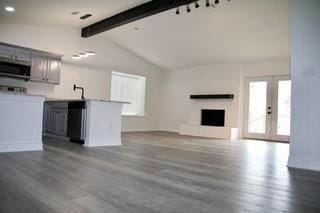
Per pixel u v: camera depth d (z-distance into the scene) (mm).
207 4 4918
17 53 5957
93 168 3033
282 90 7367
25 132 4102
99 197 2033
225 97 8125
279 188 2479
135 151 4500
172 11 6023
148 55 9117
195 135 8414
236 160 4000
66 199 1961
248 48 7102
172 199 2053
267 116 7637
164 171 3031
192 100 9156
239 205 1973
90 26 7086
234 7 5422
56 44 7078
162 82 10281
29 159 3406
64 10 5379
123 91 9188
